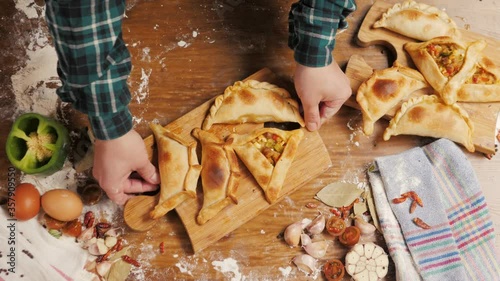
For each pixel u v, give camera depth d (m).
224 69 1.47
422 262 1.35
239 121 1.38
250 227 1.38
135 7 1.50
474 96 1.41
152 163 1.37
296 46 1.24
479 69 1.43
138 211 1.33
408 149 1.44
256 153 1.34
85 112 1.10
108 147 1.16
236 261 1.36
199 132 1.37
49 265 1.32
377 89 1.39
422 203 1.38
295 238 1.34
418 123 1.39
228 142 1.34
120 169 1.20
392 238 1.36
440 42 1.41
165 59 1.47
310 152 1.38
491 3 1.55
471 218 1.39
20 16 1.47
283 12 1.51
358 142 1.44
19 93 1.43
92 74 1.04
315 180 1.41
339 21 1.21
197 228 1.33
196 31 1.49
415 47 1.44
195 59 1.47
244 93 1.37
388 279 1.37
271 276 1.36
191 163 1.31
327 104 1.33
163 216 1.37
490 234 1.38
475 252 1.37
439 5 1.54
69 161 1.39
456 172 1.39
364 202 1.40
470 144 1.39
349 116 1.45
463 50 1.42
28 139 1.30
